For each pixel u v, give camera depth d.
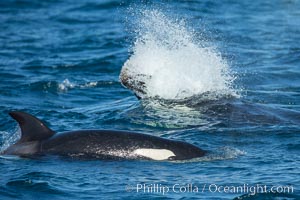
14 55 101.69
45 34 115.94
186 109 67.75
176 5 120.88
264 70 86.81
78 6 135.00
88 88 83.19
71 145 53.31
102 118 67.38
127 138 53.50
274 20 119.62
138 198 46.16
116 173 50.06
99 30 116.56
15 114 54.84
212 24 112.88
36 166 51.22
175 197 46.19
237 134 60.47
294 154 54.81
